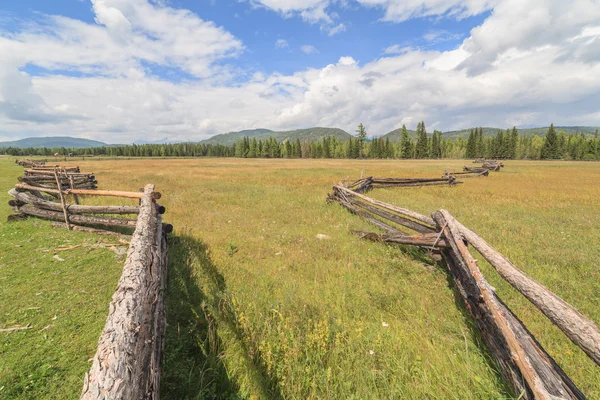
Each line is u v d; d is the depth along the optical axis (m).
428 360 2.58
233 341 2.70
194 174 23.92
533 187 15.42
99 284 3.98
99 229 6.48
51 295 3.65
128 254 3.08
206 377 2.36
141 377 1.68
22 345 2.71
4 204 9.27
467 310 3.37
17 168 27.16
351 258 5.17
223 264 4.81
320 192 13.09
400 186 15.73
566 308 2.13
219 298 3.48
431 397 2.22
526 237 6.33
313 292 3.87
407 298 3.77
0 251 5.16
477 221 7.67
